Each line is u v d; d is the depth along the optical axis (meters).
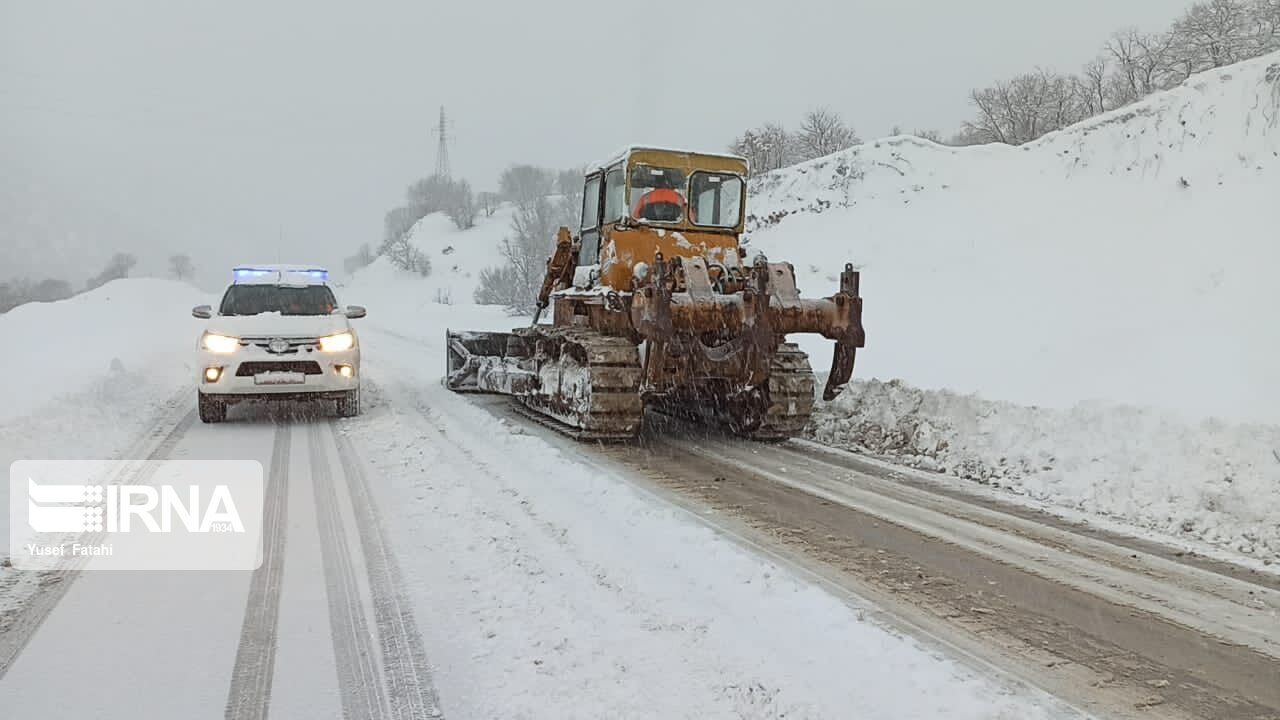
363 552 4.82
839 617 3.89
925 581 4.49
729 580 4.38
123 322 24.06
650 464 7.44
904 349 14.68
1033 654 3.59
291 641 3.65
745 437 8.95
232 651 3.56
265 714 3.05
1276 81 20.50
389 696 3.18
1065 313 15.12
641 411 8.28
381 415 9.79
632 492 6.12
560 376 8.98
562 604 4.02
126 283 38.72
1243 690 3.28
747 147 40.16
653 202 9.01
